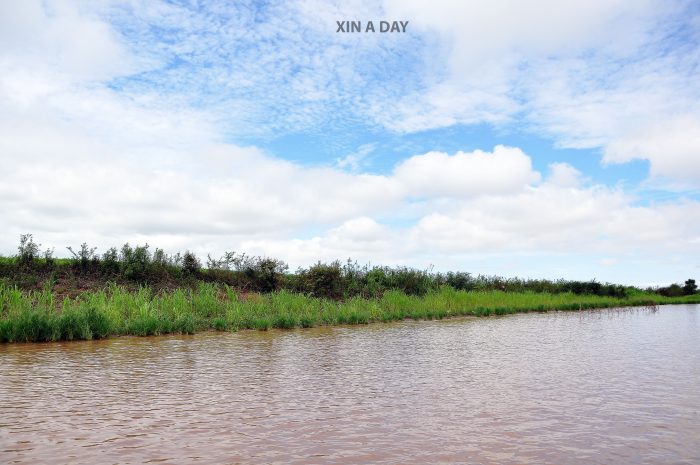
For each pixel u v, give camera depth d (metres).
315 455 4.57
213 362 9.86
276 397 6.88
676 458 4.57
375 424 5.59
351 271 28.78
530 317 23.34
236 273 24.45
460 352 11.46
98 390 7.25
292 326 17.25
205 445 4.84
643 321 20.98
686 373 8.70
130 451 4.66
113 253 21.41
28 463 4.34
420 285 29.44
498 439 5.07
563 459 4.53
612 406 6.39
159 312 16.12
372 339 14.00
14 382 7.79
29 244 19.86
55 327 12.82
